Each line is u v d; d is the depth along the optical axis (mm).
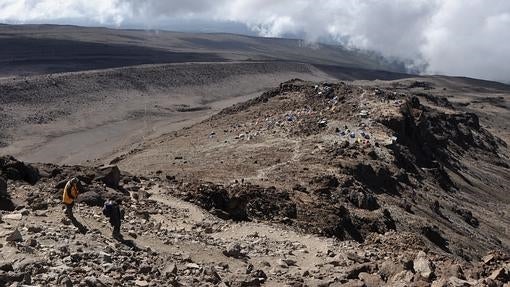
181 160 65688
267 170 54406
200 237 26891
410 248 29656
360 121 79875
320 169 54719
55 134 159625
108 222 24484
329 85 102625
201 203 34031
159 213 30000
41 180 29812
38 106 182125
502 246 64250
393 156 69562
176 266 20062
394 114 84188
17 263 15844
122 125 179875
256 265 23516
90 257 18297
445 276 20109
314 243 29500
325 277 21562
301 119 81750
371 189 55969
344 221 40500
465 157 118750
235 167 56500
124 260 19203
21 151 138625
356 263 23609
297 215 37781
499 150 150625
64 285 14859
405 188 62750
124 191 32719
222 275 20562
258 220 34906
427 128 99000
